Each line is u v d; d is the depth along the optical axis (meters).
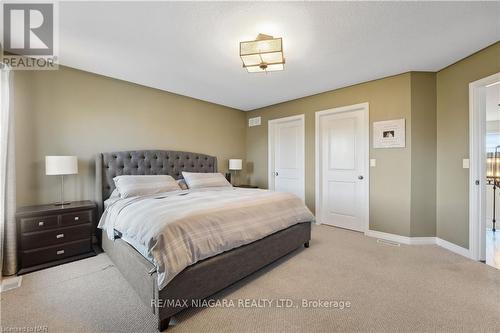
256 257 2.14
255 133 5.09
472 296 1.82
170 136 3.92
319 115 3.96
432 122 3.02
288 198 2.80
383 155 3.25
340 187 3.82
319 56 2.58
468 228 2.58
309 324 1.52
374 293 1.87
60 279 2.09
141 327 1.49
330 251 2.78
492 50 2.30
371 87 3.34
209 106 4.54
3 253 2.13
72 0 1.67
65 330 1.46
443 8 1.78
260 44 2.06
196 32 2.11
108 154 3.07
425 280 2.07
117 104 3.28
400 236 3.11
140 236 1.70
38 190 2.64
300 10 1.80
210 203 2.18
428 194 3.04
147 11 1.81
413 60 2.68
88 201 2.87
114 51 2.46
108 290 1.92
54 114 2.75
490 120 4.66
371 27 2.03
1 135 2.11
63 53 2.50
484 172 2.48
